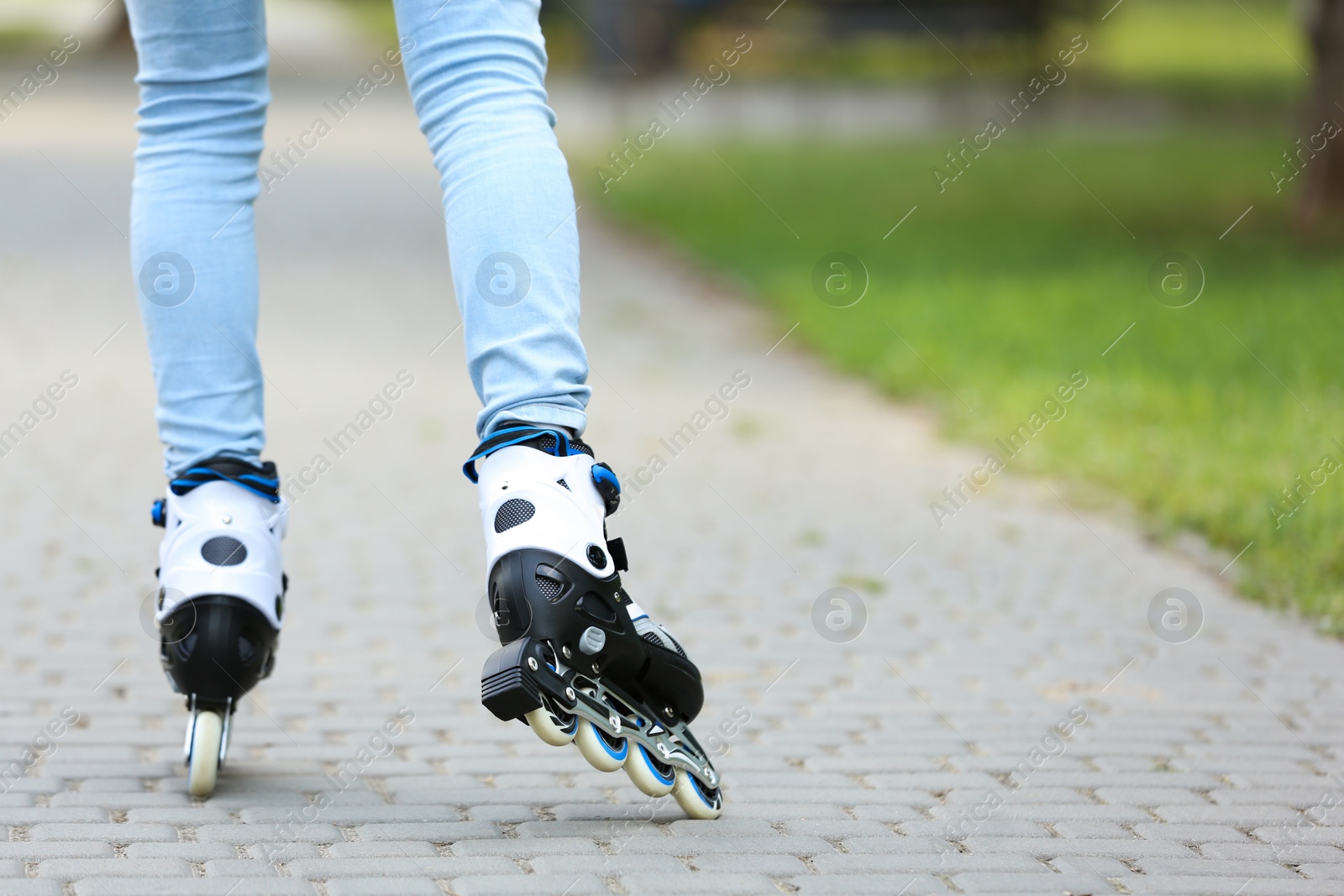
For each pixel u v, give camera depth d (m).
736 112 86.19
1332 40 49.56
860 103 94.44
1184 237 48.59
